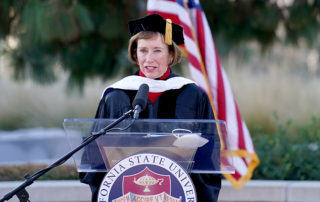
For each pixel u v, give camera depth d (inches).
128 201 323.6
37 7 818.8
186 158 328.8
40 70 1067.3
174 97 393.1
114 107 394.9
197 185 371.9
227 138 330.3
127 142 328.8
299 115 1293.1
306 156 682.8
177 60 407.2
